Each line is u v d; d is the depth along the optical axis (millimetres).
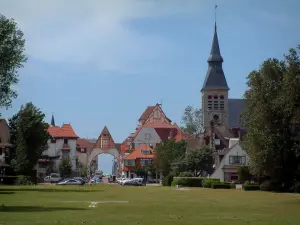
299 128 71438
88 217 28672
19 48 63281
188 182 99062
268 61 74625
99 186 98875
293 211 36344
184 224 25312
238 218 29516
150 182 152625
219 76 166250
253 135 73375
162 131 177125
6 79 63094
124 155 179375
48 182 134500
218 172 114875
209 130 134125
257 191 76688
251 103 75188
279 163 75062
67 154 162250
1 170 112188
